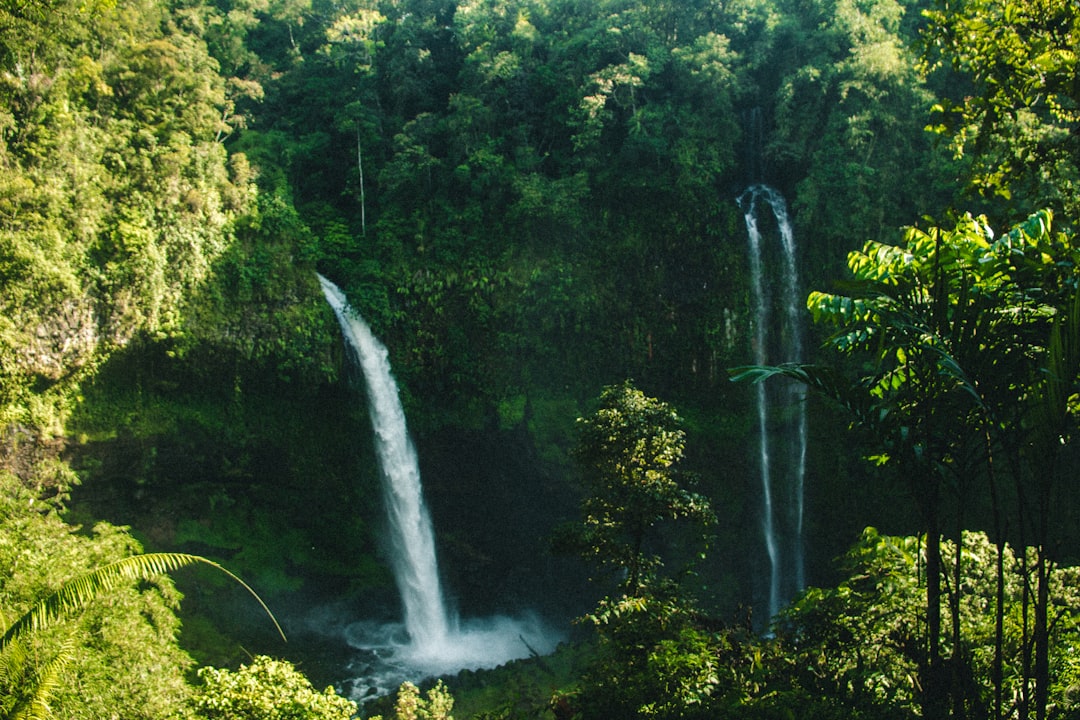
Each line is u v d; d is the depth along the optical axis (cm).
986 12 1014
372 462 3191
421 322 3262
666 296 3231
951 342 619
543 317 3225
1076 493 2650
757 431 3198
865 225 3014
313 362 3011
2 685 730
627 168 3203
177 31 3366
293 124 3741
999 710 608
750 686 857
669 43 3459
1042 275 637
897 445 648
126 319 2672
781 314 3203
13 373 2455
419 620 3209
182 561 681
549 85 3422
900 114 3070
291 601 2975
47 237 2461
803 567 3186
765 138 3356
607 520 1398
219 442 2953
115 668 1289
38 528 1642
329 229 3303
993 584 868
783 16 3338
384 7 4247
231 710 1352
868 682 808
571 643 2912
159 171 2786
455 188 3362
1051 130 1431
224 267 2931
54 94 2625
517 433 3225
